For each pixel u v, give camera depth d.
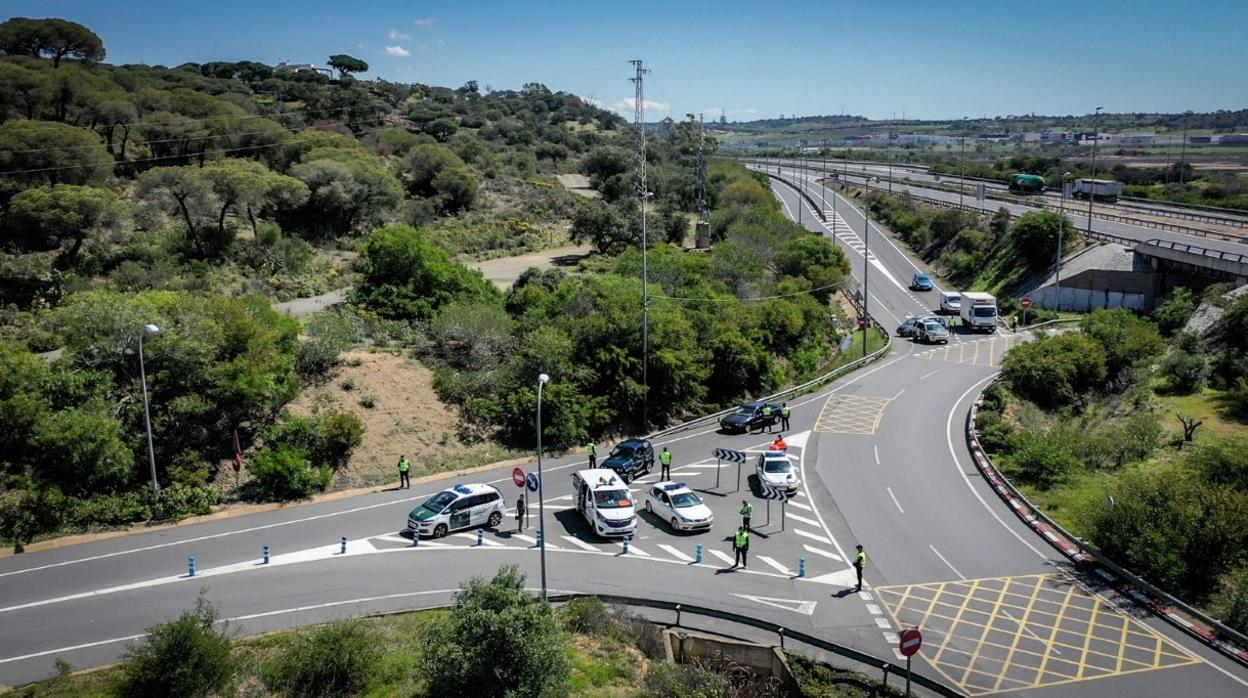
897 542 32.69
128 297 41.00
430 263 56.59
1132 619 26.75
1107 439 41.62
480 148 135.88
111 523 33.62
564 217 109.69
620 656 24.50
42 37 95.44
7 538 31.91
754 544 32.69
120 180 78.19
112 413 36.06
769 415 47.72
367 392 43.19
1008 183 126.19
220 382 37.41
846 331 71.62
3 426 33.25
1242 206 93.00
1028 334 68.19
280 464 36.47
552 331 46.47
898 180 138.25
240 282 64.06
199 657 21.33
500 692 20.50
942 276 89.56
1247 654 24.44
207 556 31.08
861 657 23.50
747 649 24.70
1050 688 23.08
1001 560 31.03
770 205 104.56
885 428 46.84
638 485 39.50
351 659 22.52
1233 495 29.33
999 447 43.00
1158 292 69.06
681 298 57.75
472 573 30.02
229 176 68.88
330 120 140.00
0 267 56.47
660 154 135.62
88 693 21.86
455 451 41.97
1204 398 47.56
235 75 175.62
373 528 33.97
